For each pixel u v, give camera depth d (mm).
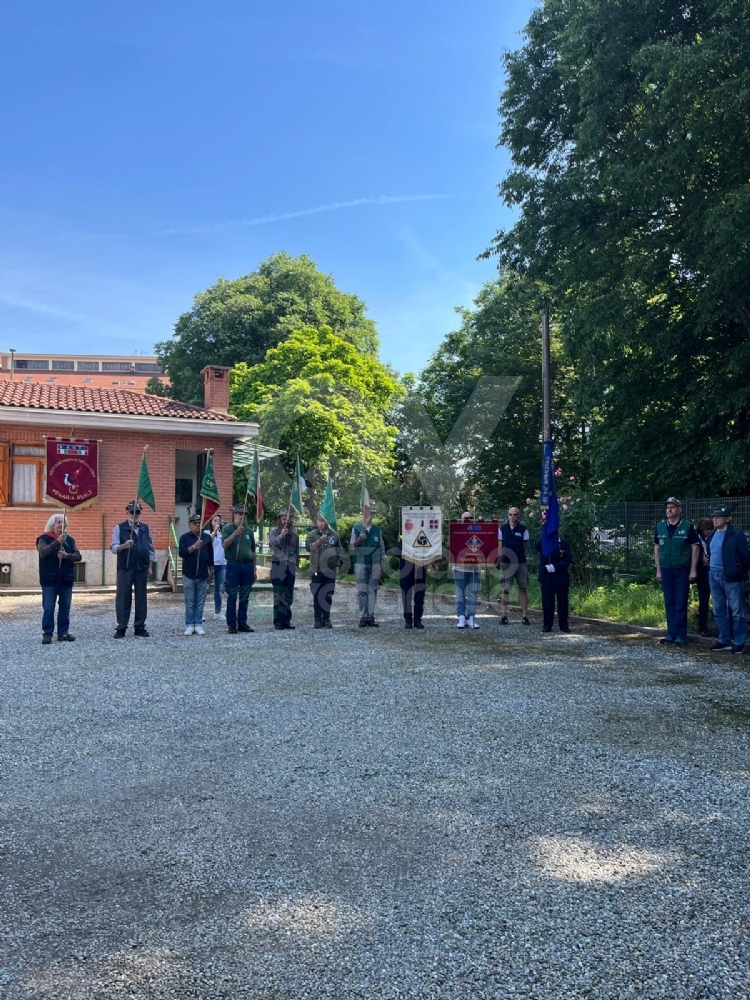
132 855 3721
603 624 11977
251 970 2785
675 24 12789
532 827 4039
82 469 17828
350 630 11422
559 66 14047
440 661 8781
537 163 16375
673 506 10141
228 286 39969
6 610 14031
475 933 3016
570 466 27094
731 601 9422
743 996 2639
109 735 5766
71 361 93000
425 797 4465
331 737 5684
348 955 2873
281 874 3516
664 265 14773
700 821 4125
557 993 2656
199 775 4863
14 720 6203
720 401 15281
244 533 11250
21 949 2916
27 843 3863
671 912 3178
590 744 5500
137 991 2664
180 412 19312
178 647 9836
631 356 17109
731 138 12445
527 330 27672
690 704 6695
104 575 18109
